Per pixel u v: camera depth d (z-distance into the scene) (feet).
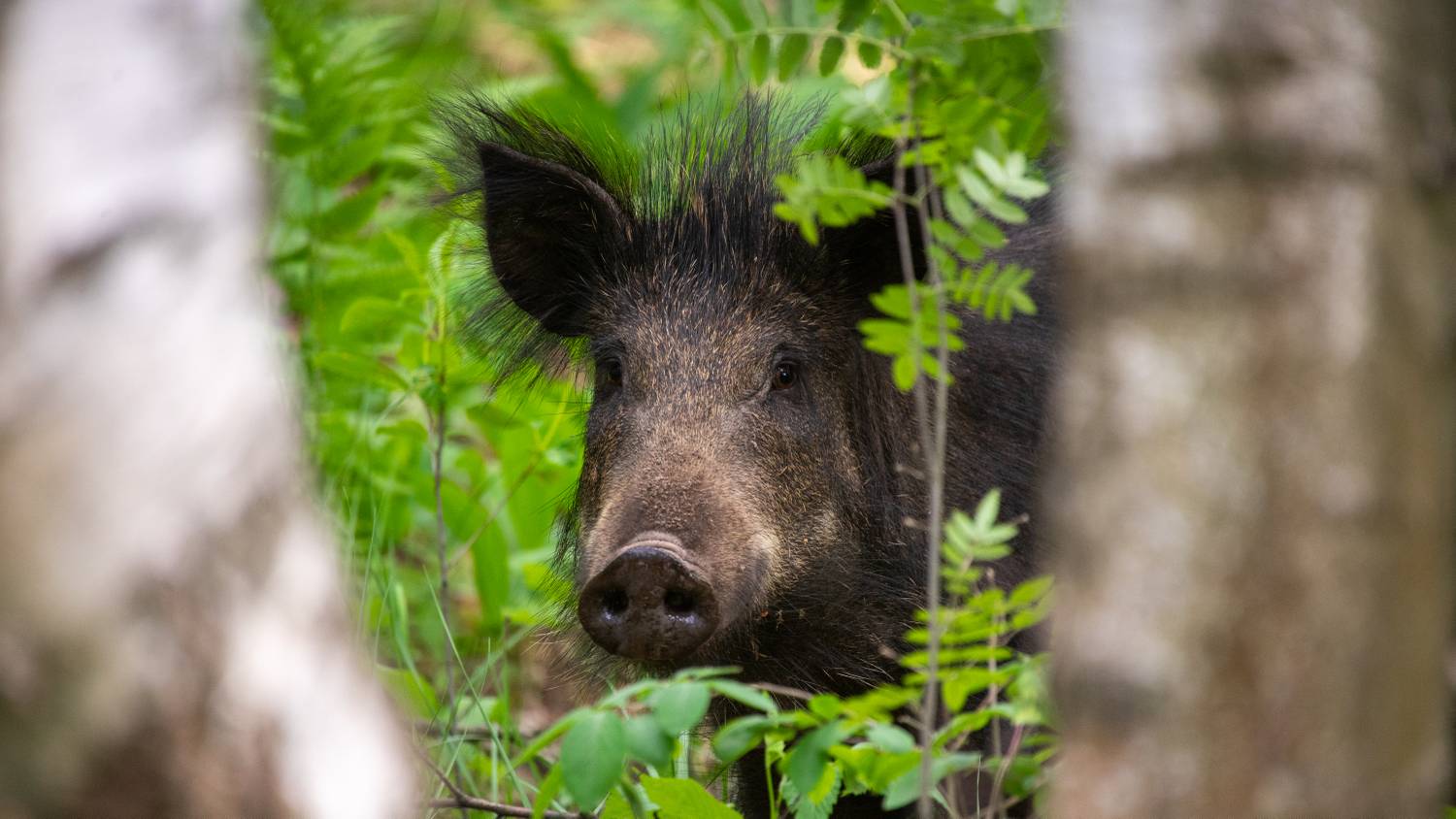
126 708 13.89
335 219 43.39
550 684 39.17
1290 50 13.96
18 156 13.94
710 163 35.78
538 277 36.52
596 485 31.99
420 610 39.96
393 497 40.42
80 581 13.73
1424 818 14.83
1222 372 14.14
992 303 21.22
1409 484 14.20
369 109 47.47
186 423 14.12
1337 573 14.05
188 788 14.19
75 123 14.03
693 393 31.14
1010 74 24.76
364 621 30.17
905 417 32.86
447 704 33.99
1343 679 14.17
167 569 13.97
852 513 32.17
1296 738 14.23
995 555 18.67
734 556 28.35
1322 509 14.01
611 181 36.68
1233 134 14.07
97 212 13.94
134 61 14.24
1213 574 14.21
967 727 19.54
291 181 43.39
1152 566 14.39
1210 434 14.16
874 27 28.89
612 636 27.27
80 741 13.84
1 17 14.14
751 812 32.50
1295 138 13.94
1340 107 13.92
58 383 13.76
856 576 31.96
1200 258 14.16
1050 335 32.14
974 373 32.48
